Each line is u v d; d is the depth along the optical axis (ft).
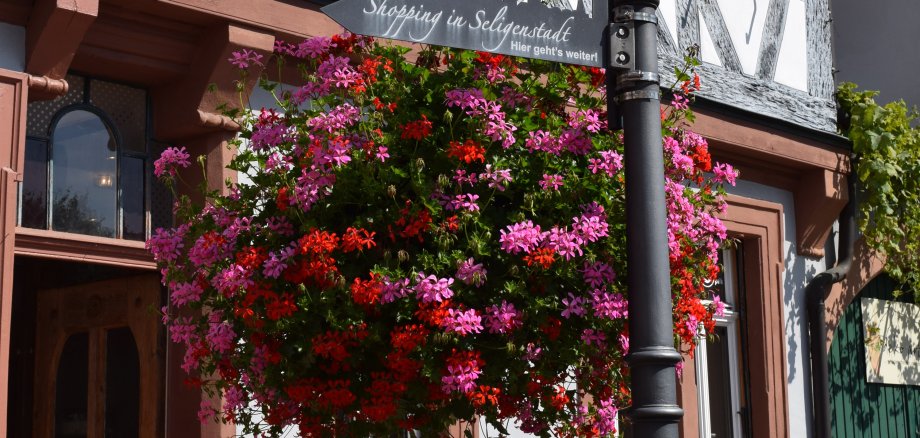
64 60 15.96
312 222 11.55
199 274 12.48
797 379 28.22
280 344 11.71
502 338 11.82
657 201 10.97
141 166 17.83
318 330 11.49
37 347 20.04
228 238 12.17
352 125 12.09
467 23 10.62
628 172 11.09
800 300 28.68
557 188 12.01
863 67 35.17
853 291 29.91
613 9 11.34
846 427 29.48
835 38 35.94
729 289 27.61
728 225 26.45
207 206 13.11
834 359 29.45
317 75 13.02
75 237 16.33
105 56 16.78
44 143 16.60
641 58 11.18
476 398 11.30
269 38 17.76
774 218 27.91
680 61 25.49
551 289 11.85
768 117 26.94
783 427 27.32
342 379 11.63
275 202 12.24
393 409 11.28
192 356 12.61
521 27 10.90
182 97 17.63
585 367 12.76
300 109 17.99
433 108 12.34
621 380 13.02
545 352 12.17
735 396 27.35
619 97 11.21
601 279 11.98
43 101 16.60
